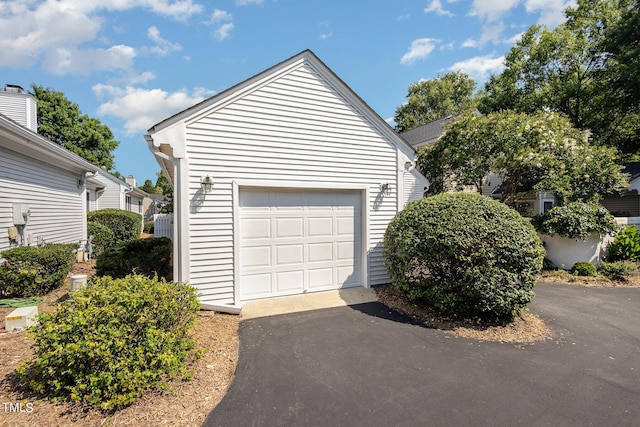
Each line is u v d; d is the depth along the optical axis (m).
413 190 9.68
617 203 15.82
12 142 6.34
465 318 4.85
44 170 7.94
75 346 2.46
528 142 9.63
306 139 6.05
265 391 2.98
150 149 5.26
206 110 5.30
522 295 4.46
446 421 2.57
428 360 3.63
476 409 2.72
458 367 3.47
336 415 2.64
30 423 2.34
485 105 17.67
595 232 8.27
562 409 2.71
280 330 4.53
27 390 2.72
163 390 2.85
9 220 6.41
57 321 2.80
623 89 13.76
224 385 3.08
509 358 3.68
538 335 4.34
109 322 2.72
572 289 6.96
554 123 9.75
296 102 5.96
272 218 5.91
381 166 6.76
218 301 5.34
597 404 2.79
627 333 4.44
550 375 3.29
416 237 5.01
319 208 6.32
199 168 5.26
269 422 2.55
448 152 10.72
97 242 11.70
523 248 4.50
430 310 5.22
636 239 8.32
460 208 4.94
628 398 2.88
